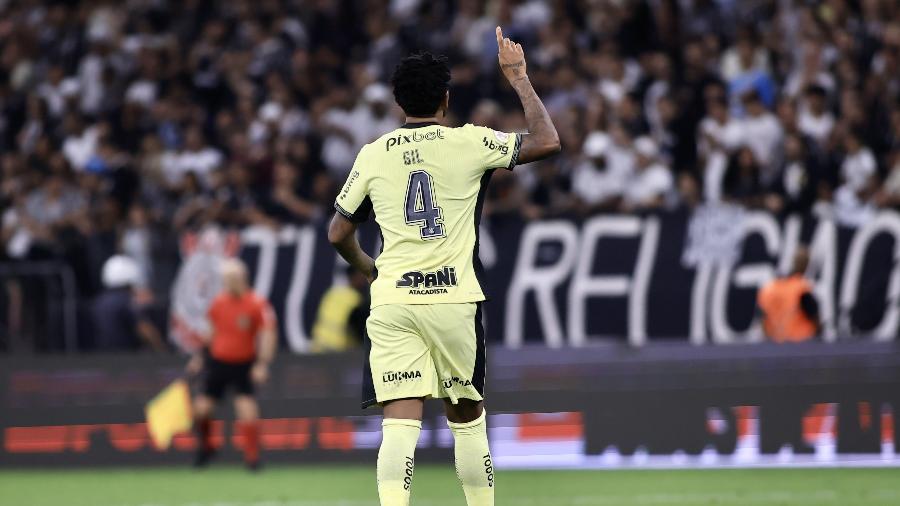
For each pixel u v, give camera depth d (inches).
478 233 658.8
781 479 1213.1
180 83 2155.5
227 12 2325.3
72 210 1971.0
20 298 1675.7
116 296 1653.5
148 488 1275.8
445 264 644.7
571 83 1878.7
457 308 642.8
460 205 650.8
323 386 1489.9
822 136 1732.3
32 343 1669.5
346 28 2206.0
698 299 1508.4
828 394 1365.7
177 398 1504.7
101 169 2044.8
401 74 661.3
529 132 661.9
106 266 1674.5
